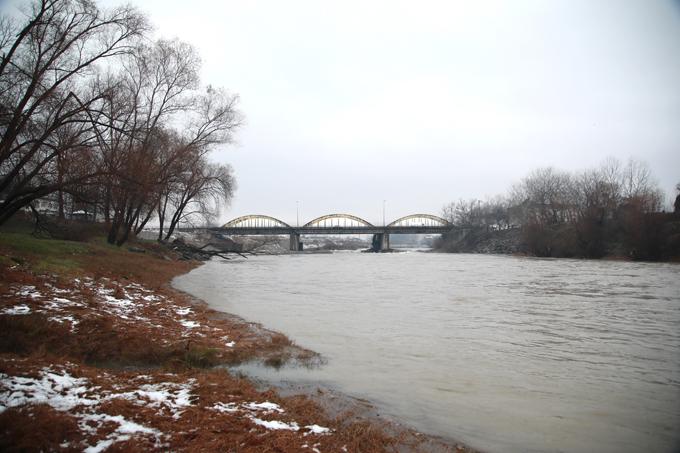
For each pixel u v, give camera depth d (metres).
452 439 6.34
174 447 5.14
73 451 4.81
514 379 9.04
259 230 105.19
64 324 10.05
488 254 96.69
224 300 19.42
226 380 8.11
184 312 14.73
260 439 5.55
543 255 79.44
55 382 6.78
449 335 13.03
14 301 10.81
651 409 7.55
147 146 26.44
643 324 14.97
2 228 31.66
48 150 21.30
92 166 22.20
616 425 6.91
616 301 20.73
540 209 86.50
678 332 13.65
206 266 44.31
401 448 5.98
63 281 14.33
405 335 12.96
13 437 4.90
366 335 12.90
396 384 8.65
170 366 9.02
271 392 7.67
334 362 10.06
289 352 10.70
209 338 11.25
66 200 27.03
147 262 31.27
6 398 5.93
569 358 10.64
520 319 15.74
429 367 9.80
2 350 8.71
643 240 60.25
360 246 181.38
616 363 10.25
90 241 32.72
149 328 11.19
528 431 6.64
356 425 6.55
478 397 8.02
